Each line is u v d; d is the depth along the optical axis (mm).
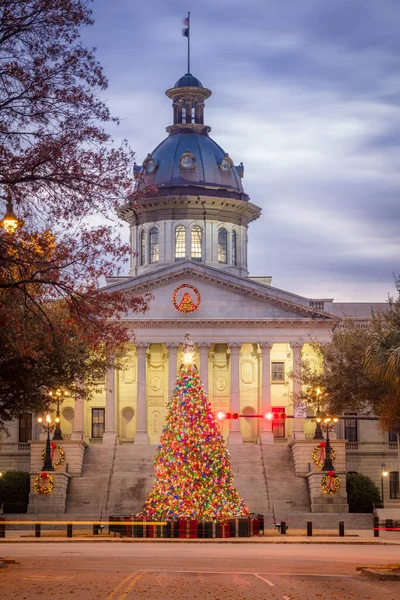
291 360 107000
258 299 105000
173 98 129000
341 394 74188
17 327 36312
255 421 107312
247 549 55625
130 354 105750
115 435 103312
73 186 31859
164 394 107500
